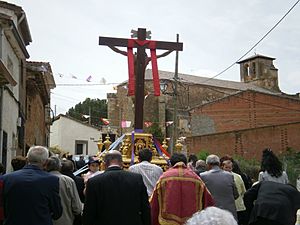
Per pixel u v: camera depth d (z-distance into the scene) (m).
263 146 38.28
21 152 22.03
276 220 6.38
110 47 11.24
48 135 40.91
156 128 52.59
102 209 6.08
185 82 59.81
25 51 20.44
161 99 54.84
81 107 78.94
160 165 9.82
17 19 20.27
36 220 5.62
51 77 32.62
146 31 11.41
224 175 8.20
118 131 58.72
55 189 5.86
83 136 53.75
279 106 47.25
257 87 70.38
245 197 6.89
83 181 8.41
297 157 35.38
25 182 5.73
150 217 6.23
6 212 5.73
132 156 9.80
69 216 6.97
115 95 61.03
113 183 6.12
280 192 6.57
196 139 42.12
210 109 49.59
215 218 2.86
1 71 14.26
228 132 40.28
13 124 19.33
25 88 23.31
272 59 78.56
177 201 6.53
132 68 11.16
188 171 6.78
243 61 80.06
